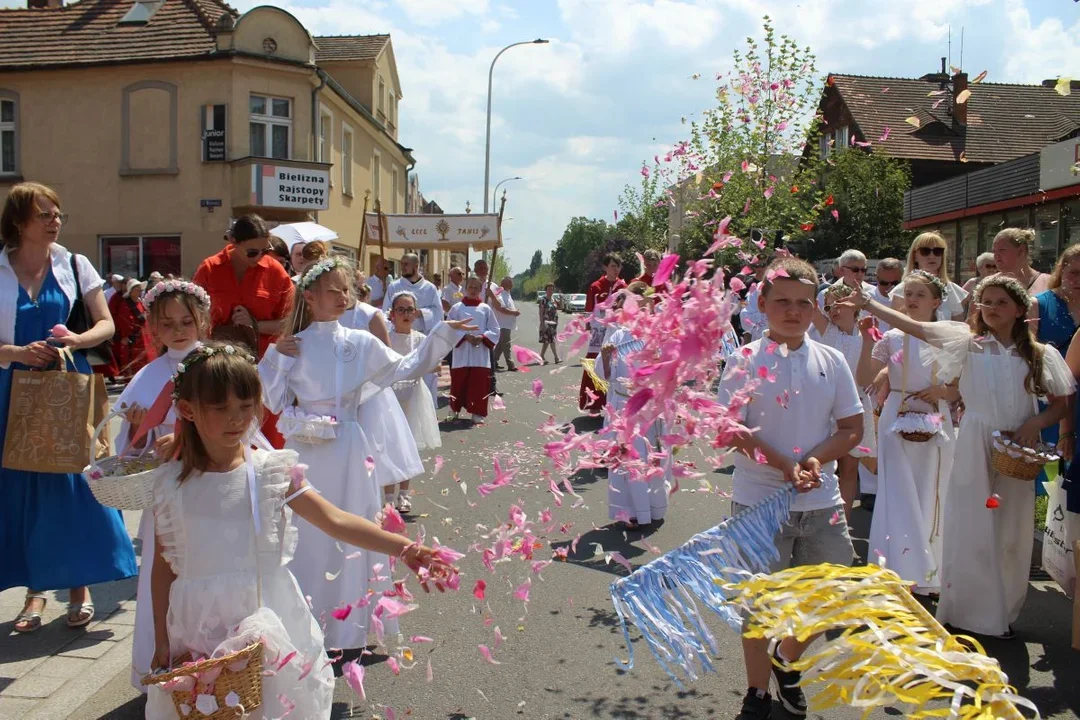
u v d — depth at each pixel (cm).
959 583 474
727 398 363
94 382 462
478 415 1264
